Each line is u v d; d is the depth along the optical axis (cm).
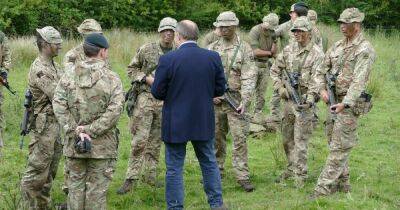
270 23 917
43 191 572
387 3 2580
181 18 2464
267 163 783
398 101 1127
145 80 646
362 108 579
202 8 2495
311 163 776
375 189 647
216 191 545
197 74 525
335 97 597
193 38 534
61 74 553
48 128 547
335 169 590
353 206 559
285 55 670
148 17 2420
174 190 534
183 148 539
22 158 779
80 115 489
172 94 527
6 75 784
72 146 492
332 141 591
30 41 1437
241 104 654
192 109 525
